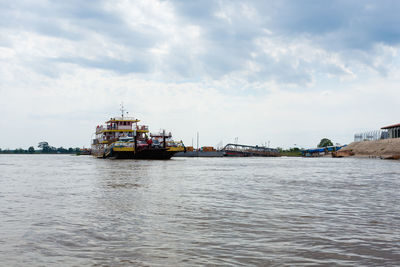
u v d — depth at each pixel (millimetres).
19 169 44812
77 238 8883
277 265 6848
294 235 9109
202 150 141625
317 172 36781
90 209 13109
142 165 50844
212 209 13039
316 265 6836
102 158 93562
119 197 16375
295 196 16859
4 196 17141
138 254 7547
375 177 29422
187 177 28688
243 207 13508
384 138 118250
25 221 11000
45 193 18250
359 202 14914
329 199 15836
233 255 7449
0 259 7262
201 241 8539
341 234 9227
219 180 26109
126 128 88750
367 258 7242
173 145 77375
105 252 7707
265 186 21828
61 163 69250
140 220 11047
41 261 7133
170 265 6852
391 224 10469
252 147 146500
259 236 9016
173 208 13266
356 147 125875
